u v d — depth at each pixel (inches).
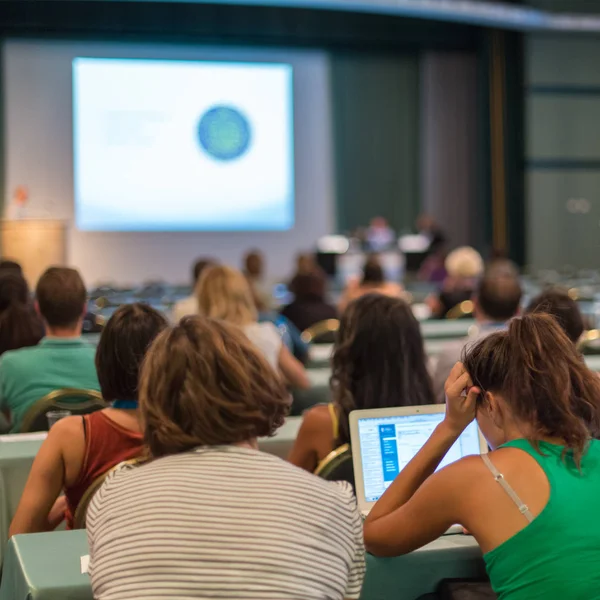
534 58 549.0
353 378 91.5
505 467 60.7
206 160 513.3
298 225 539.8
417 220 556.4
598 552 58.3
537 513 59.2
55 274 120.6
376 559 70.7
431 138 558.6
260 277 296.0
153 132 506.3
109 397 88.2
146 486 54.3
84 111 498.9
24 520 84.8
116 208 505.0
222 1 423.5
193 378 54.9
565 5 474.3
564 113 558.6
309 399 162.2
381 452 80.2
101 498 55.5
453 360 121.2
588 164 564.7
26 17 473.7
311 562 53.1
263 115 520.7
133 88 503.2
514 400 62.6
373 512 68.1
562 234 563.8
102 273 505.7
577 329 112.3
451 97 559.5
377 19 526.0
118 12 484.4
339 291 434.6
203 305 144.3
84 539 75.4
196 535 52.2
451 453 81.4
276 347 145.2
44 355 119.7
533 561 58.5
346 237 518.0
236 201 519.8
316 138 541.3
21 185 496.7
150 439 56.6
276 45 518.9
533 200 556.4
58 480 86.7
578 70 558.3
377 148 550.3
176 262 514.3
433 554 71.9
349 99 544.7
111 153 502.6
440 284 424.8
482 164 553.3
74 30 485.1
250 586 51.5
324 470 88.6
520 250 556.7
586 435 61.1
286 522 53.4
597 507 59.5
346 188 546.0
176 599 51.0
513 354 63.4
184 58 511.8
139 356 85.8
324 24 516.7
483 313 140.3
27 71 495.8
